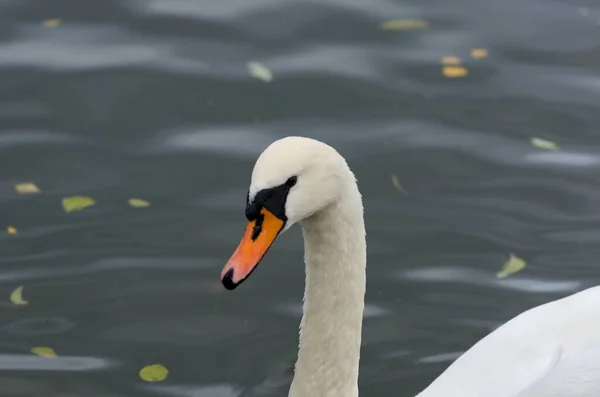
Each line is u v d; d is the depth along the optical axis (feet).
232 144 44.04
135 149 43.88
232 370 34.86
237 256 23.85
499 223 40.60
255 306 37.35
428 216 40.88
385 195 41.86
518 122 45.68
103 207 40.88
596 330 30.81
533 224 40.60
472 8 53.01
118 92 47.01
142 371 34.71
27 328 36.17
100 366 34.83
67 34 50.65
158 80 47.73
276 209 24.03
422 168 43.14
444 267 38.73
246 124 45.11
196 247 39.29
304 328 27.71
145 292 37.68
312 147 24.38
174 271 38.40
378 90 47.32
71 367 34.73
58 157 43.42
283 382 34.40
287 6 52.70
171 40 50.37
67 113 45.88
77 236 39.60
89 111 46.01
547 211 41.19
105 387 33.99
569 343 30.71
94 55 49.26
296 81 47.73
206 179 42.29
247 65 48.75
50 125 45.19
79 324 36.42
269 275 38.68
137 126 45.11
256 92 47.03
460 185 42.32
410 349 35.78
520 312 36.86
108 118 45.60
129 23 51.52
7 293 37.35
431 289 37.93
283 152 24.09
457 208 41.27
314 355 27.71
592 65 49.08
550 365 30.35
